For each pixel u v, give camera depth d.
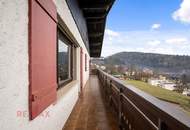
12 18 1.38
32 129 1.78
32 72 1.70
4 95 1.28
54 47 2.56
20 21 1.50
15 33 1.42
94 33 12.63
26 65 1.61
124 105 3.03
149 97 1.78
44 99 2.09
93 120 3.95
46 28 2.14
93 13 7.86
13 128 1.40
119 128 3.40
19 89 1.49
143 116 1.88
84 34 9.03
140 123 2.02
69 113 4.24
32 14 1.69
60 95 3.17
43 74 2.04
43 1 1.99
